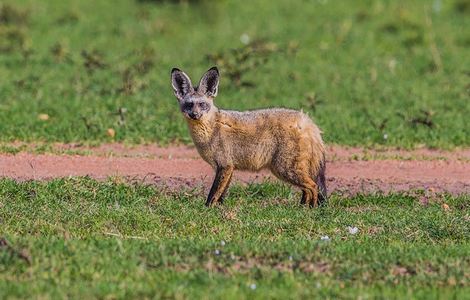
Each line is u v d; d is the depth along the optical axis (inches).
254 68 926.4
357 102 818.8
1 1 1177.4
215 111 502.6
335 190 548.1
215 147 501.7
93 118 722.2
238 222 460.8
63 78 886.4
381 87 876.6
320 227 455.2
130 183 542.0
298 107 786.8
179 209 485.1
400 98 833.5
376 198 531.5
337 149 671.8
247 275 373.7
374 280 375.2
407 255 399.5
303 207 496.4
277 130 497.4
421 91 858.8
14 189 512.4
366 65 967.0
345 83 890.7
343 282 371.2
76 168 585.0
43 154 621.6
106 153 633.0
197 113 493.7
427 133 708.0
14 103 775.1
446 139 692.7
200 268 381.4
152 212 474.9
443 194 543.2
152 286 356.5
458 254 405.4
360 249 407.8
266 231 446.6
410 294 356.2
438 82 898.7
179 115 749.9
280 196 534.3
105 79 876.6
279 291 353.7
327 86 876.0
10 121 709.3
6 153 619.8
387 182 573.0
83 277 368.2
